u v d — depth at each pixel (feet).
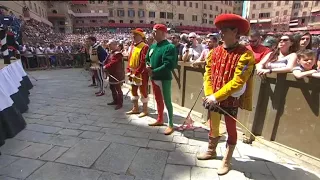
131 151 9.85
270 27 159.22
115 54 15.37
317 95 8.31
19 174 8.08
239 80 6.96
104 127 12.53
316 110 8.43
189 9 180.75
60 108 16.01
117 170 8.44
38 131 11.85
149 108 16.22
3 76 13.34
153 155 9.55
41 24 90.12
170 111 11.59
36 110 15.49
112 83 15.81
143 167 8.66
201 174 8.26
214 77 7.72
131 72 13.99
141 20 166.91
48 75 32.32
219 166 8.79
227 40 7.23
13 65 17.04
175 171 8.43
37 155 9.39
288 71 9.05
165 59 11.01
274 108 9.80
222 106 7.77
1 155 9.34
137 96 14.61
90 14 158.92
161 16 171.01
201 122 13.32
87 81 27.43
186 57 15.39
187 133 11.82
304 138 8.93
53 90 22.11
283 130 9.64
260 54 11.34
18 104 14.32
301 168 8.64
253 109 10.48
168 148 10.19
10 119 11.18
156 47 11.51
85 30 150.41
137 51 13.48
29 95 19.89
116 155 9.50
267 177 8.11
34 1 92.79
